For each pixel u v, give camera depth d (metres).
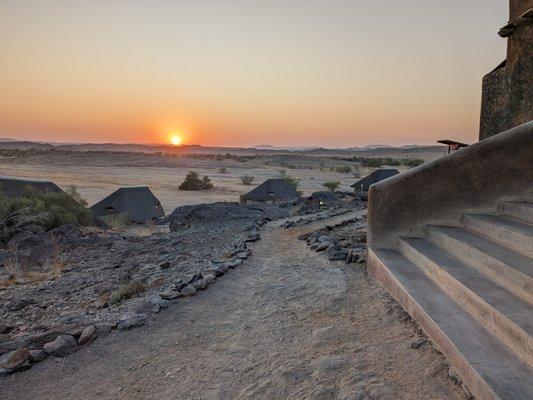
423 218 5.34
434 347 3.18
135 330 4.38
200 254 8.40
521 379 2.37
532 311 2.88
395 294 4.33
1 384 3.38
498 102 6.97
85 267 9.17
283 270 6.47
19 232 13.96
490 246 4.00
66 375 3.50
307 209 17.61
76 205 18.83
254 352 3.69
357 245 7.39
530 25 6.11
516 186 5.17
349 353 3.41
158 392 3.15
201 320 4.57
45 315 5.57
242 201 39.59
